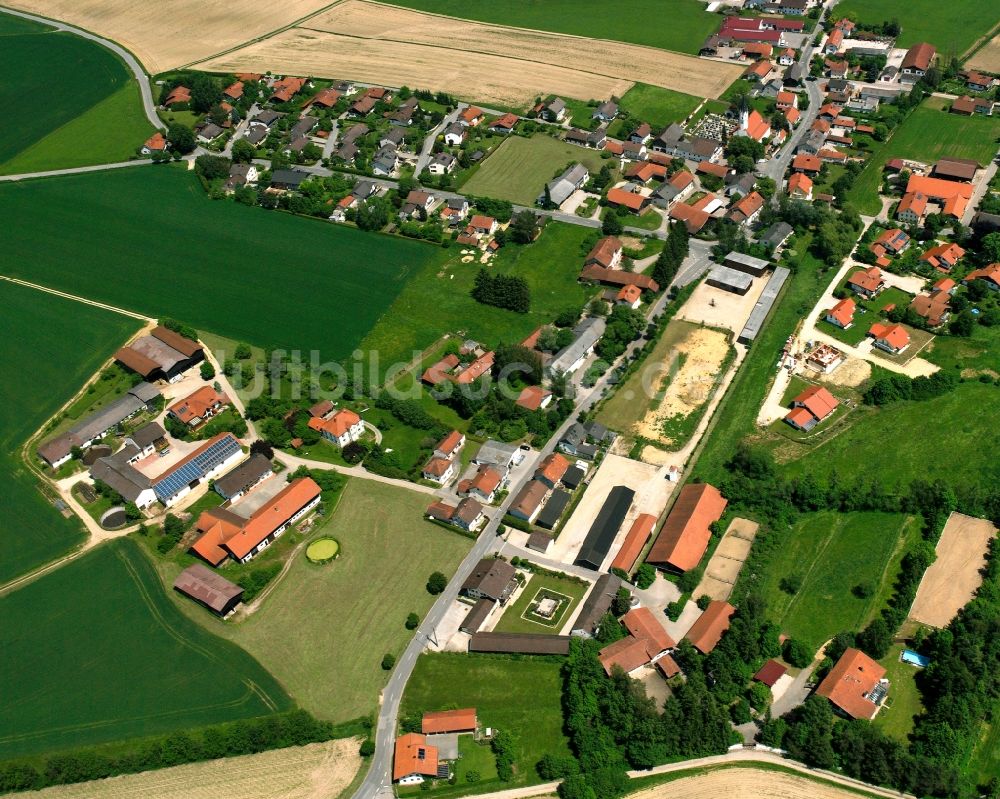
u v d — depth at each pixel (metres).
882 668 141.50
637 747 130.88
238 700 143.88
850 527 165.88
